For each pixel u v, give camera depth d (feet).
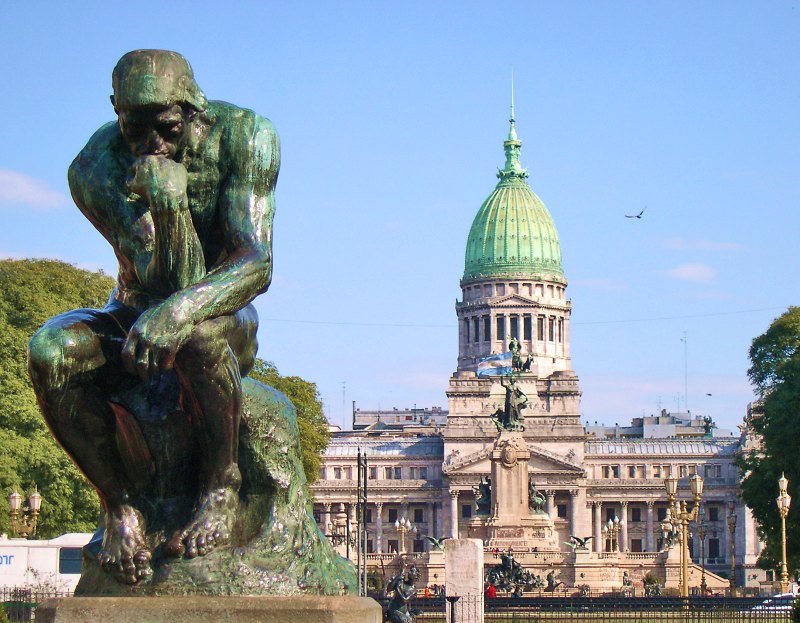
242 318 31.19
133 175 28.96
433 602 219.20
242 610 28.96
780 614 201.36
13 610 147.43
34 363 29.63
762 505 366.84
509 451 449.48
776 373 386.93
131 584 30.30
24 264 309.42
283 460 32.53
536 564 427.74
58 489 262.88
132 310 31.48
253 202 30.68
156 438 30.91
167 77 28.91
